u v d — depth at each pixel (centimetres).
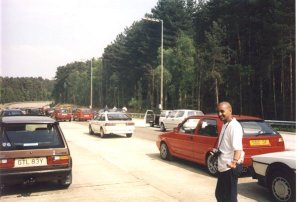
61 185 823
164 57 5712
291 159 676
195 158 1046
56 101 17088
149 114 3225
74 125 3369
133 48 6781
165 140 1217
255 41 4194
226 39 4553
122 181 899
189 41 5125
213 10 4738
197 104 5091
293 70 3647
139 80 7169
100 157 1288
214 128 980
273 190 714
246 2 4056
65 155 799
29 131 795
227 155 565
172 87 5538
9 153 754
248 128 934
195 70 4866
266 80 4091
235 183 564
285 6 3459
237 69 4100
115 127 2025
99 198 746
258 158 753
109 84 9281
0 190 783
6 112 2489
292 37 3356
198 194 776
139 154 1363
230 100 4316
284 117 3712
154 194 777
